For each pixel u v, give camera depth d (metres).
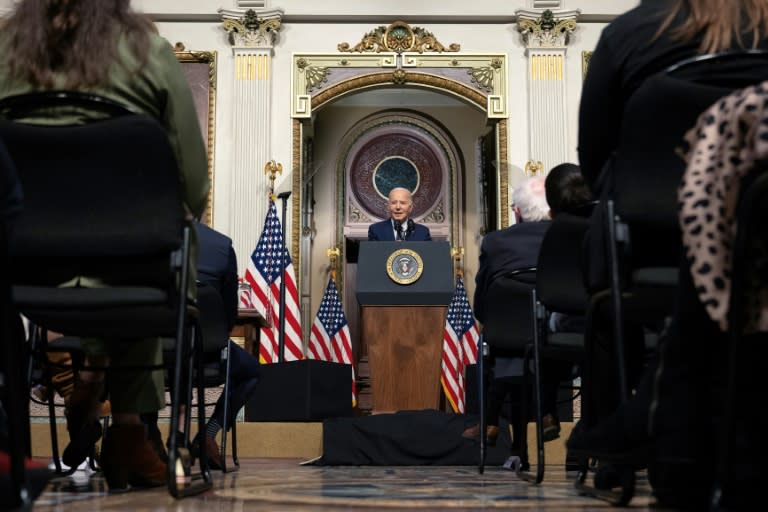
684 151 1.37
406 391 5.44
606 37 2.03
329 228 11.89
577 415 6.11
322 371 5.91
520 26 9.68
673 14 1.88
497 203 9.65
